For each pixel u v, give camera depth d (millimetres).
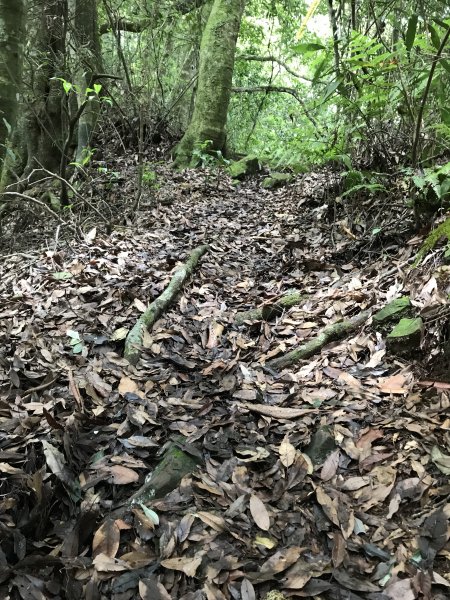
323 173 5938
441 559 1614
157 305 3398
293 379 2666
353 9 4406
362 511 1825
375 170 4535
